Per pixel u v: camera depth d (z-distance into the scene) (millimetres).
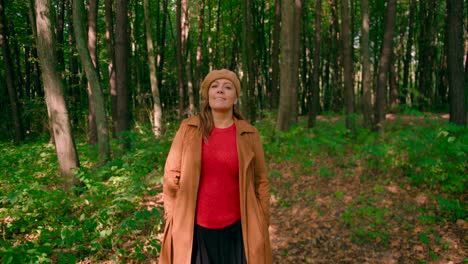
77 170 4887
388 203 4945
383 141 6977
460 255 3650
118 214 4402
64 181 5410
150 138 7172
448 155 5371
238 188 1879
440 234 4090
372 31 20969
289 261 3770
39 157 7820
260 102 18766
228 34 19688
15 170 6613
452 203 4422
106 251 3650
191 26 21422
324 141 7074
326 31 21188
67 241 3010
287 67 8836
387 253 3820
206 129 1870
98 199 4574
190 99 13570
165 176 1921
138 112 14008
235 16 18328
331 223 4539
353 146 7852
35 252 2754
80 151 8695
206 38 21609
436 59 20438
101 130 6648
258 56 18891
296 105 9688
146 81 18766
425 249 3832
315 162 6961
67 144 5480
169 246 1903
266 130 9141
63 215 4297
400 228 4309
